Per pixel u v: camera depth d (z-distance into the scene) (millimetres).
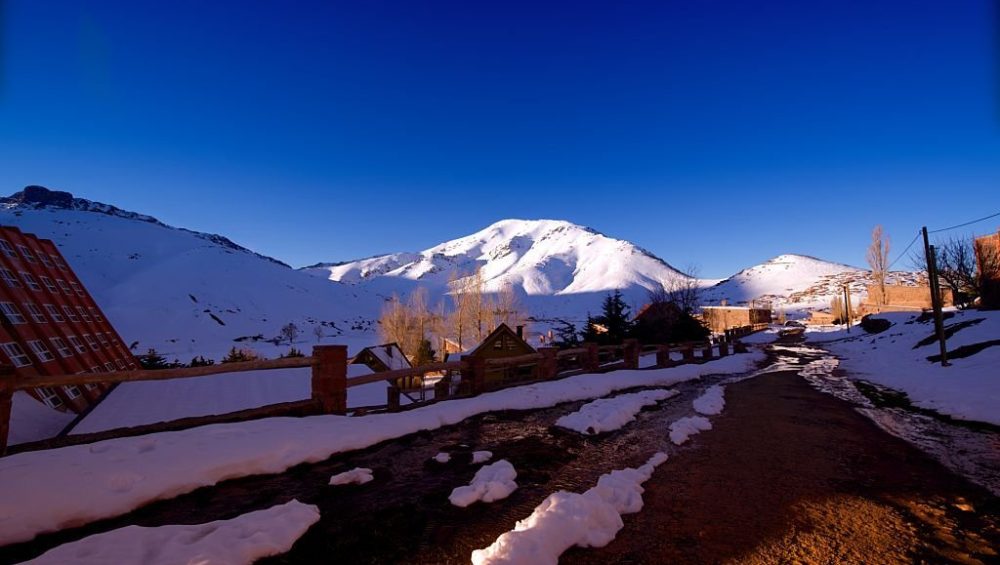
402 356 40812
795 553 3471
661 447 6426
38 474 3730
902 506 4445
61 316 21719
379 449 5945
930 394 11469
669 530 3822
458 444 6262
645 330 32094
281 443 5176
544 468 5340
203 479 4359
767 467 5613
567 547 3438
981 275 29641
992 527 3994
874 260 60031
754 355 26484
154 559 2957
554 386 10242
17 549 3178
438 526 3775
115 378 4742
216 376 17250
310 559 3225
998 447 6914
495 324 55812
